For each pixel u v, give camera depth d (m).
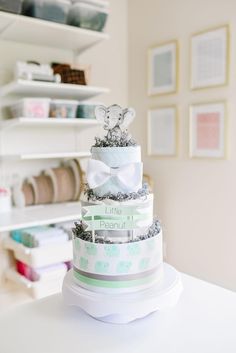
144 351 0.88
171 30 2.45
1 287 2.28
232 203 2.16
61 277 2.12
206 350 0.89
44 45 2.39
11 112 2.25
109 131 1.07
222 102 2.16
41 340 0.94
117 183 1.01
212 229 2.29
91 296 0.98
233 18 2.07
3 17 1.87
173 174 2.53
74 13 2.10
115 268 0.98
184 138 2.42
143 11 2.65
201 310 1.08
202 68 2.26
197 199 2.37
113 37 2.74
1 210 2.20
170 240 2.59
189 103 2.37
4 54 2.25
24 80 1.99
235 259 2.17
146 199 1.03
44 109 2.12
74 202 2.49
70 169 2.47
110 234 1.00
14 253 2.22
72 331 0.98
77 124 2.34
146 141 2.72
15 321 1.04
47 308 1.12
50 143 2.48
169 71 2.48
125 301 0.95
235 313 1.06
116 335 0.96
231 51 2.09
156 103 2.61
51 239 2.07
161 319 1.03
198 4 2.26
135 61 2.76
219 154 2.20
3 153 2.30
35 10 1.97
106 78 2.73
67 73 2.22
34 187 2.33
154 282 1.04
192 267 2.45
